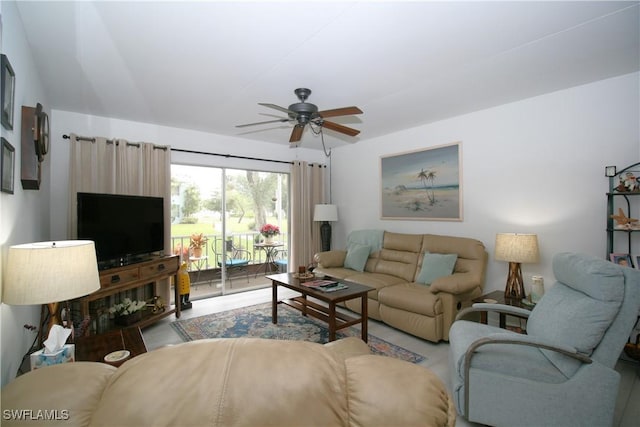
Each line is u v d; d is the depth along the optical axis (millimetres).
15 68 1661
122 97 3029
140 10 1726
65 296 1333
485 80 2705
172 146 4113
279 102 3186
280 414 625
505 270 3346
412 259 3850
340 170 5469
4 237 1419
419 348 2795
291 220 5277
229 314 3695
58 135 3359
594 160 2760
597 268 1659
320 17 1800
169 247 3936
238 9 1723
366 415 667
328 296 2725
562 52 2232
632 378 2256
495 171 3414
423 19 1827
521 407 1669
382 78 2639
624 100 2605
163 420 600
